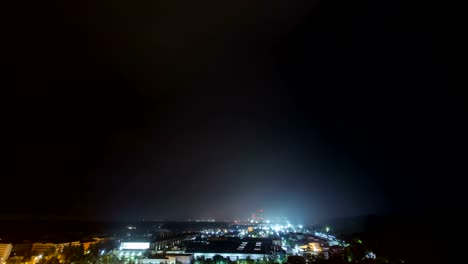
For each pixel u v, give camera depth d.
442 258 192.75
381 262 198.38
